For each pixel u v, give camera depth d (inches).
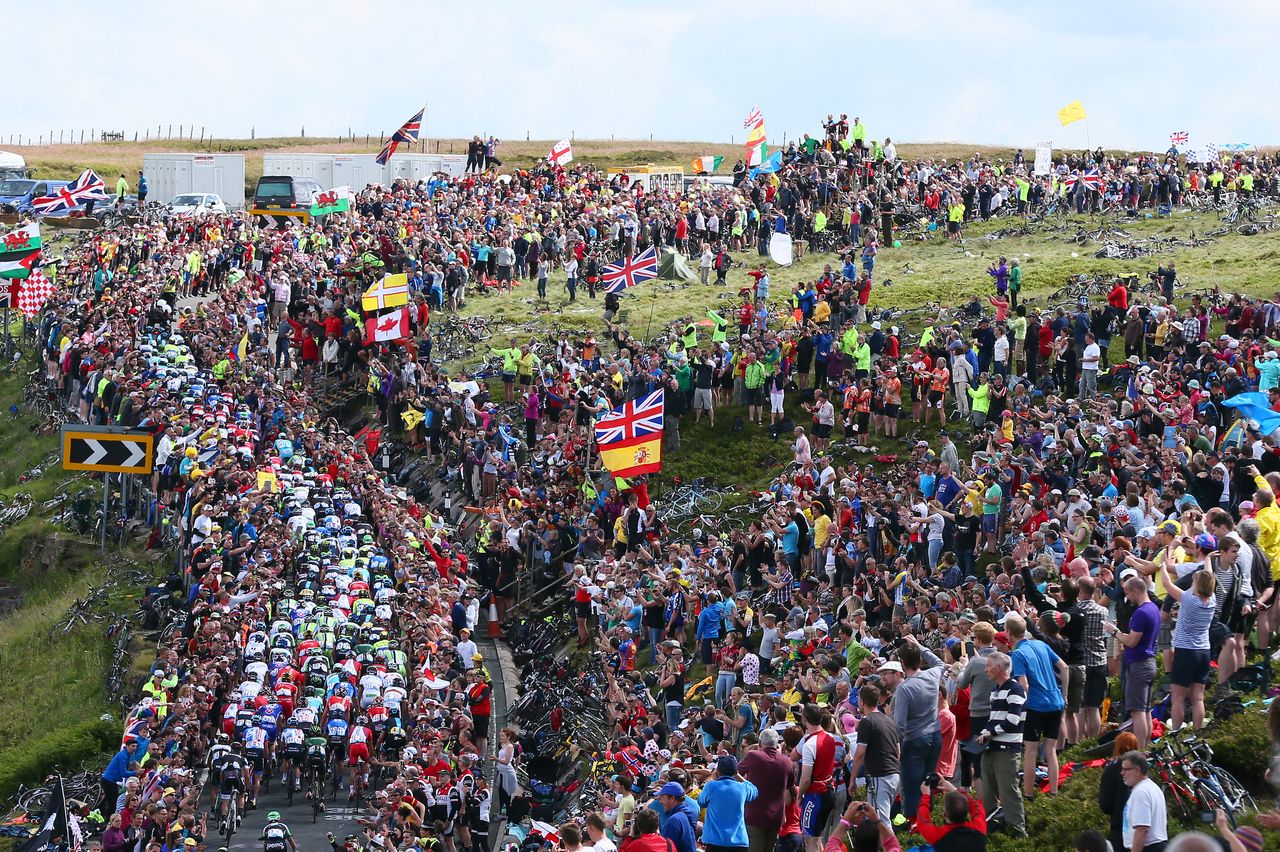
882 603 2229.3
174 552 3348.9
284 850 1990.7
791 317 3708.2
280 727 2287.2
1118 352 3494.1
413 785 2086.6
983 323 3351.4
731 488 3257.9
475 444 3395.7
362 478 3238.2
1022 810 1327.5
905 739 1296.8
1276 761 984.3
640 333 4158.5
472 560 3134.8
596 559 2960.1
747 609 2400.3
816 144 5364.2
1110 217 5172.2
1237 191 5211.6
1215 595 1419.8
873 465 3139.8
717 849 1285.7
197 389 3548.2
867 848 1083.9
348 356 4025.6
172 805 2011.6
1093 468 2559.1
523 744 2470.5
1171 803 1350.9
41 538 3678.6
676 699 2322.8
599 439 2878.9
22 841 2342.5
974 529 2389.3
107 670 3014.3
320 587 2647.6
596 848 1249.4
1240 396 2306.8
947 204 5324.8
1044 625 1427.2
